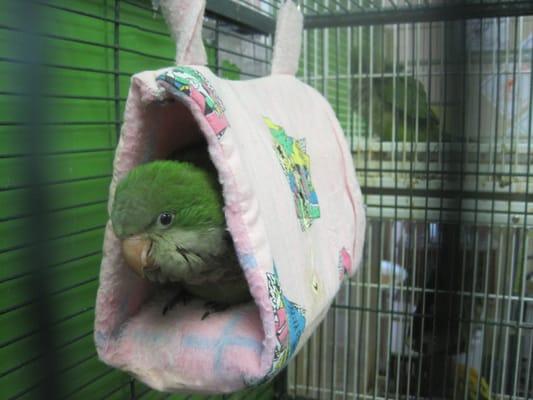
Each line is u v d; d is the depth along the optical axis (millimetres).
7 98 667
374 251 1406
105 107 838
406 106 1374
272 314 504
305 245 658
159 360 570
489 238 1316
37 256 714
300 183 712
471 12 1173
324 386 1458
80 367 791
